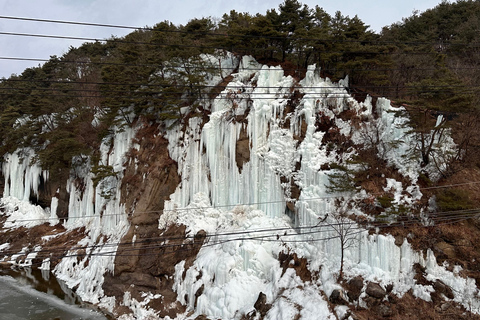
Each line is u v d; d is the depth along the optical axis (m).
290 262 25.23
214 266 26.53
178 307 26.11
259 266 25.64
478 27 40.88
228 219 29.89
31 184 48.06
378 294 20.52
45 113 49.69
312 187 26.53
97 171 34.94
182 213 31.56
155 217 31.88
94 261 32.56
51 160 42.91
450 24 46.31
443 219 22.48
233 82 34.34
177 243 29.77
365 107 29.03
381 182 25.38
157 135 35.19
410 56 37.47
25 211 47.25
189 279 26.80
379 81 30.92
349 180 24.88
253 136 30.00
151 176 33.06
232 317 23.62
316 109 29.50
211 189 31.58
